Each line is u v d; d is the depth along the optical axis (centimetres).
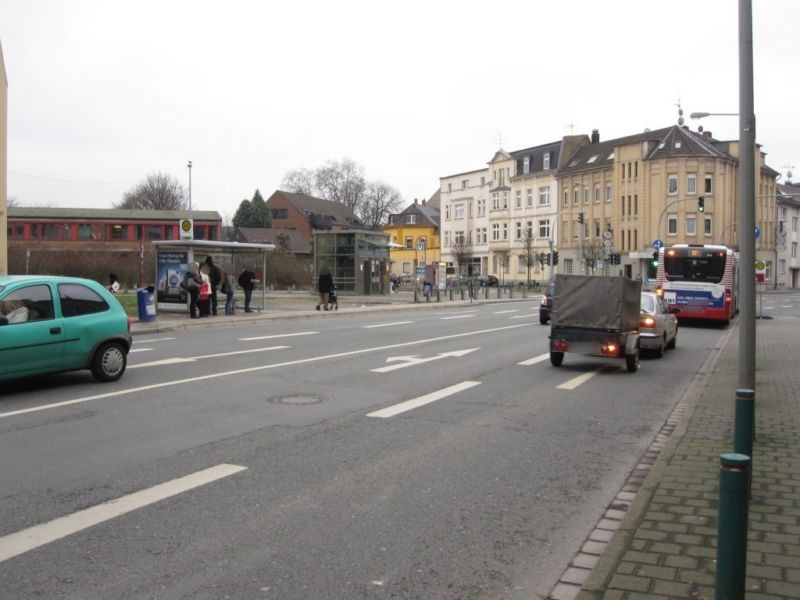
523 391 1120
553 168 7650
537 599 405
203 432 781
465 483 621
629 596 384
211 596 397
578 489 614
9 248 4878
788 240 8800
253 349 1592
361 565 445
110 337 1097
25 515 517
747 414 538
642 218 6556
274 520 518
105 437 750
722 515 315
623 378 1304
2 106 3033
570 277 1393
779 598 378
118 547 462
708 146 6500
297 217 10300
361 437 778
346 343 1766
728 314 2728
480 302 4359
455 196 8981
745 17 780
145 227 5538
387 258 4884
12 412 873
